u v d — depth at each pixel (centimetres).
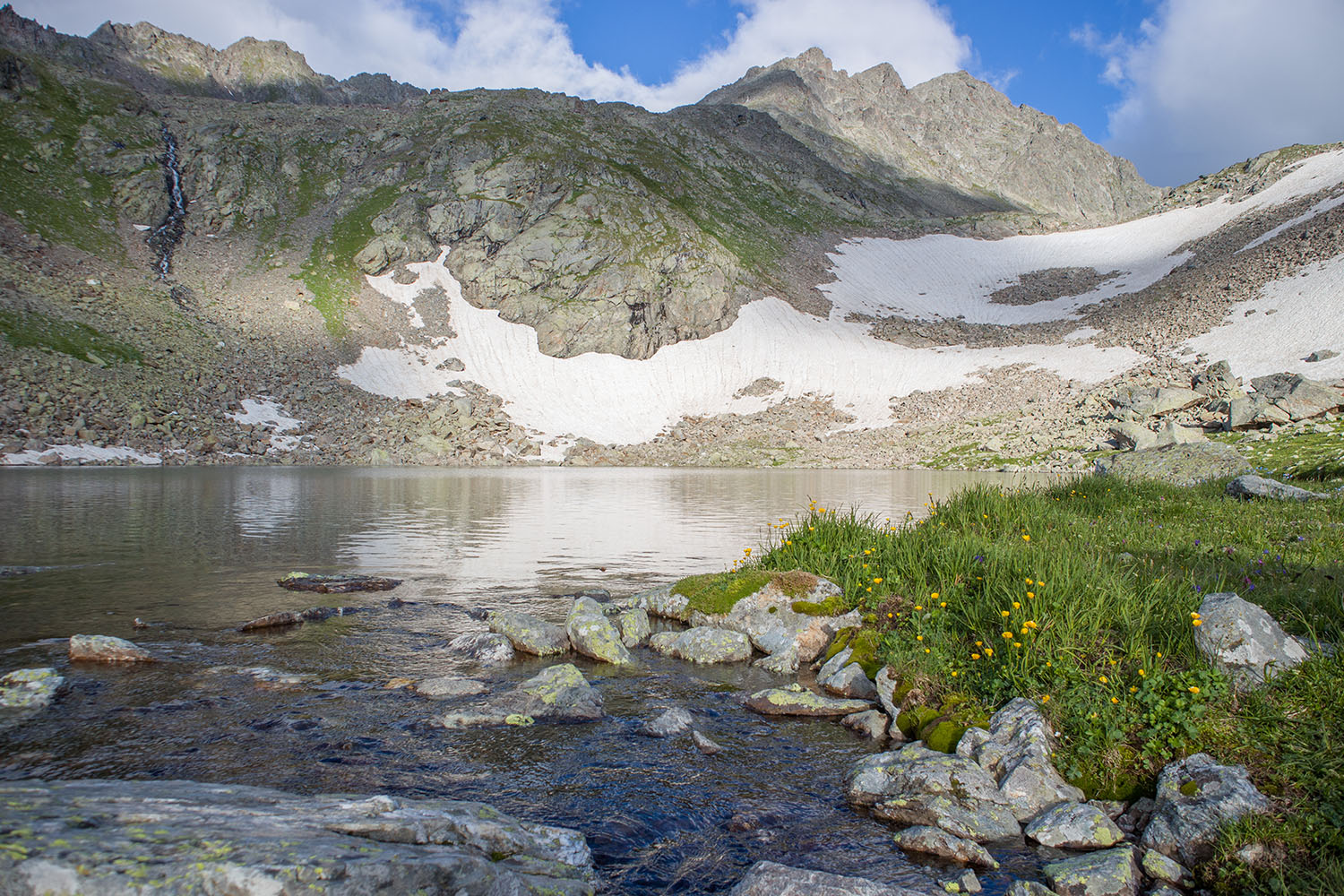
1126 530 1309
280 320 8219
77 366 5816
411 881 333
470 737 702
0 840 297
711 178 14462
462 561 1677
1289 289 8069
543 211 10525
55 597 1220
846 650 940
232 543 1856
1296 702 573
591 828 537
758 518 2580
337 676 862
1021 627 777
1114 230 13450
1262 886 448
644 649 1060
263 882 292
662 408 8931
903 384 9231
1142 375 7594
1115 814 573
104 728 677
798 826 556
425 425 7281
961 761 620
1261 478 1830
